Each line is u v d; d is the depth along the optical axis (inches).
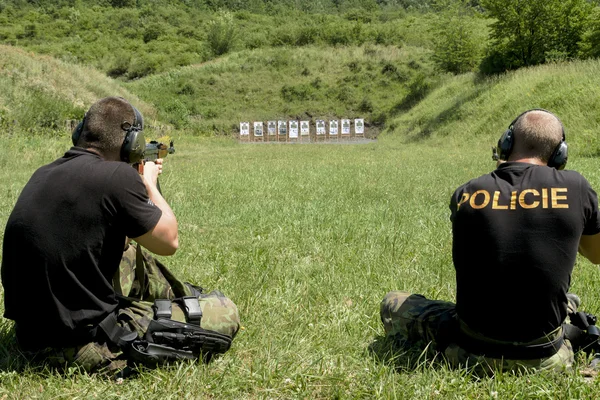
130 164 101.8
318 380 99.3
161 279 114.5
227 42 1720.0
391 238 207.3
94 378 96.1
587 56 826.2
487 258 94.1
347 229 223.1
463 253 97.5
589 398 91.1
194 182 373.4
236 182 374.0
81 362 96.4
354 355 110.4
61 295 93.2
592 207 95.7
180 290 114.4
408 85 1343.5
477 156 591.8
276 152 771.4
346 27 1759.4
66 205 92.1
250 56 1544.0
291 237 213.6
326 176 415.5
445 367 98.8
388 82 1381.6
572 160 467.8
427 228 223.9
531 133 99.5
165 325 99.9
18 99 736.3
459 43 1205.1
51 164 98.7
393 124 1159.6
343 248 196.2
